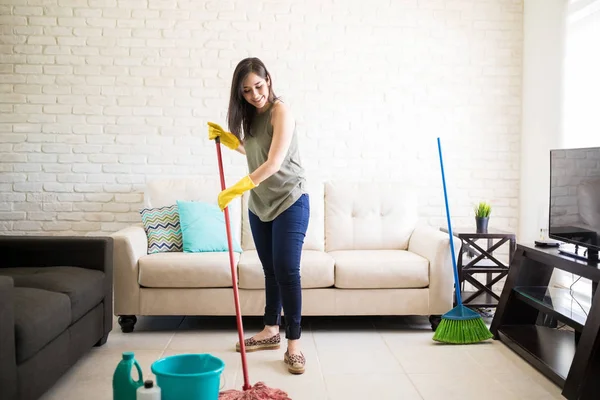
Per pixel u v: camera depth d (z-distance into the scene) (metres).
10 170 4.06
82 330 2.61
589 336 2.24
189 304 3.19
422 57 4.12
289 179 2.61
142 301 3.18
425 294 3.25
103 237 3.00
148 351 2.89
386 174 4.14
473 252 3.77
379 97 4.11
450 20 4.12
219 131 2.55
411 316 3.68
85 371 2.60
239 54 4.07
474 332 3.05
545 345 2.80
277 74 4.08
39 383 2.11
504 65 4.14
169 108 4.07
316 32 4.08
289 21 4.07
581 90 3.42
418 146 4.14
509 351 2.92
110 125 4.06
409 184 3.92
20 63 4.02
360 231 3.78
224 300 3.19
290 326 2.64
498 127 4.16
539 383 2.49
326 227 3.81
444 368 2.67
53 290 2.44
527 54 4.06
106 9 4.03
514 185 4.18
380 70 4.11
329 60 4.09
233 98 2.55
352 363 2.73
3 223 4.08
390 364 2.72
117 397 1.83
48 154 4.07
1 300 1.80
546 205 3.78
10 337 1.86
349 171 4.13
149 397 1.72
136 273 3.18
